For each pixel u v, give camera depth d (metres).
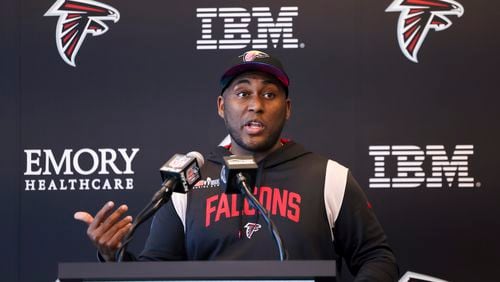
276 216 6.25
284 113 6.58
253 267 4.22
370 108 8.54
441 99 8.52
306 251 6.15
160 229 6.50
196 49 8.63
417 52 8.56
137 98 8.62
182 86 8.62
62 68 8.64
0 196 8.55
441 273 8.45
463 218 8.45
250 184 5.26
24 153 8.58
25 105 8.62
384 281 5.95
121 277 4.26
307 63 8.59
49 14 8.69
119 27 8.66
